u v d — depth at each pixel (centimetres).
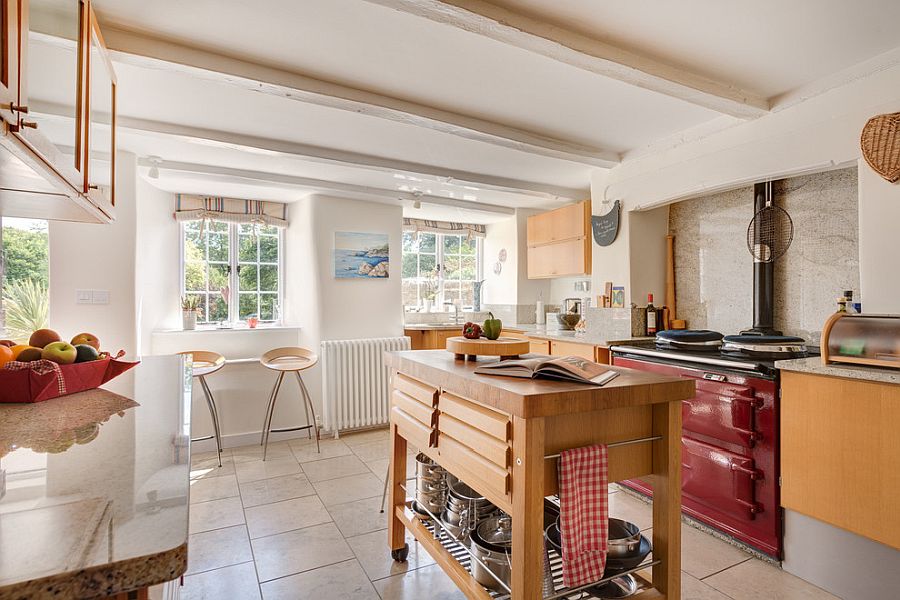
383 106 272
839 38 217
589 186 495
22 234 319
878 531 197
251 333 469
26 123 97
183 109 286
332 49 223
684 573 231
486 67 241
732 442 257
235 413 449
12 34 92
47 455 90
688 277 390
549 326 498
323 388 467
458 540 192
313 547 254
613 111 298
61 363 152
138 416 122
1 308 282
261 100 273
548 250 528
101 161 176
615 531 183
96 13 193
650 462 163
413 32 209
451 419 183
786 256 319
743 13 198
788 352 261
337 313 490
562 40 207
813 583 222
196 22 201
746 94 270
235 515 293
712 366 273
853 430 206
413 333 566
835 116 254
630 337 387
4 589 47
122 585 52
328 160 367
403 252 614
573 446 149
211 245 484
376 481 350
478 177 442
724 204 364
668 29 210
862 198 242
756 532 245
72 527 60
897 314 219
